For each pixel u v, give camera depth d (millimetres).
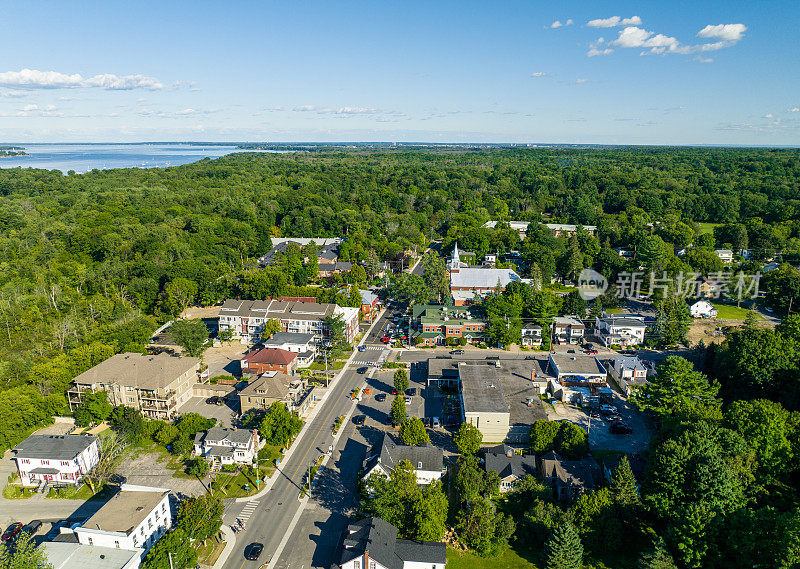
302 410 113375
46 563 64625
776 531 62969
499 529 76500
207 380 127062
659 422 103812
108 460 90625
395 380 119500
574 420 110562
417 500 77750
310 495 87625
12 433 100250
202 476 91438
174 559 67125
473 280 186750
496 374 120062
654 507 75750
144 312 173750
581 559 71562
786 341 112875
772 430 83062
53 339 132625
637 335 150000
